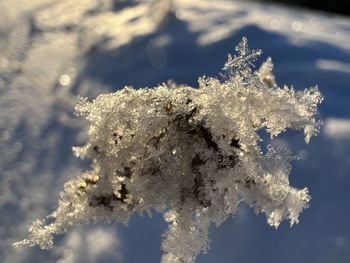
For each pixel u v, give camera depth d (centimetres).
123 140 8
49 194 30
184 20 48
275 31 46
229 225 26
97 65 44
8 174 31
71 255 25
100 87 41
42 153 33
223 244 25
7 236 27
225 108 8
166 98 8
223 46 43
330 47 43
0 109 38
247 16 50
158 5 51
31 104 39
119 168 8
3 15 53
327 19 54
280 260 25
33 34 50
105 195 8
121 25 50
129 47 45
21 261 25
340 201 28
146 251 26
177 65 42
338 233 26
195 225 8
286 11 56
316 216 27
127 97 8
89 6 55
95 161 8
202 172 8
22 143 34
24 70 43
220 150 8
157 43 45
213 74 40
